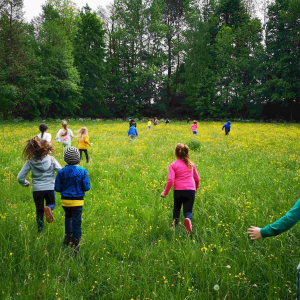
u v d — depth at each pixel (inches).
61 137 339.9
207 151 449.7
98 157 378.0
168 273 107.9
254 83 1684.3
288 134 769.6
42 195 141.6
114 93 1899.6
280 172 285.1
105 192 229.8
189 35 1717.5
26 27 1278.3
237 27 1744.6
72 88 1359.5
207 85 1691.7
